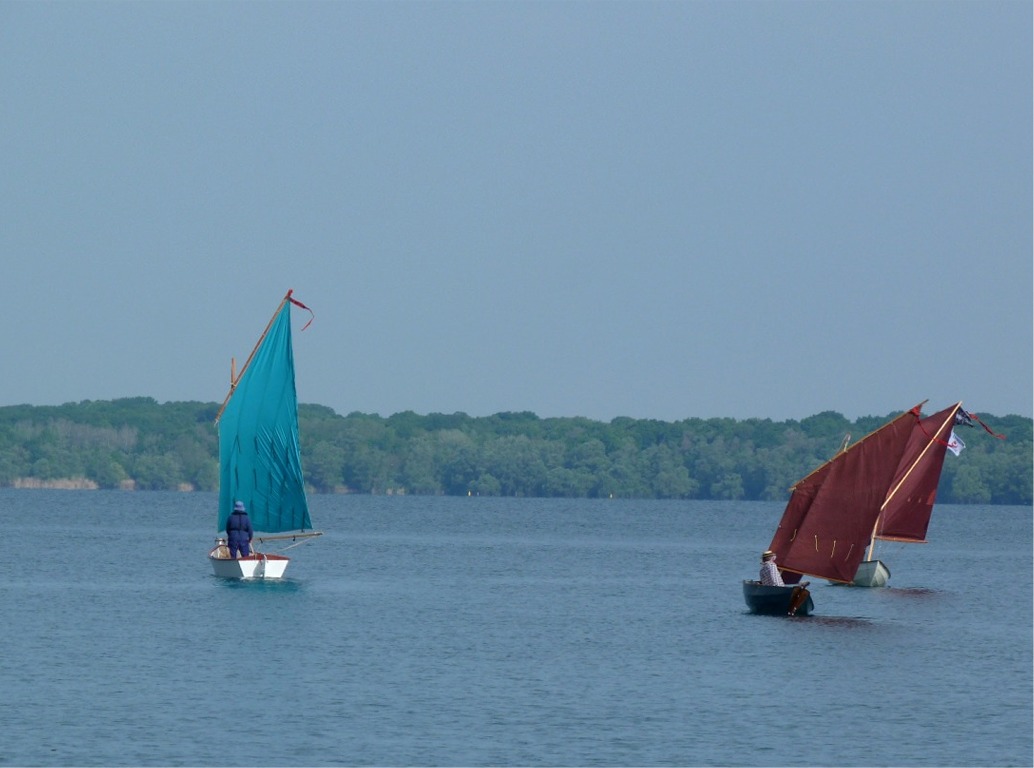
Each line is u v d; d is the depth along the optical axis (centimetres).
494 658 17800
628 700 15262
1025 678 16862
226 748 13038
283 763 12619
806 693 15812
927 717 14700
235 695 15150
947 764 13025
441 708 14712
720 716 14575
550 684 16062
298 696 15150
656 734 13812
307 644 18638
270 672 16500
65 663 16838
